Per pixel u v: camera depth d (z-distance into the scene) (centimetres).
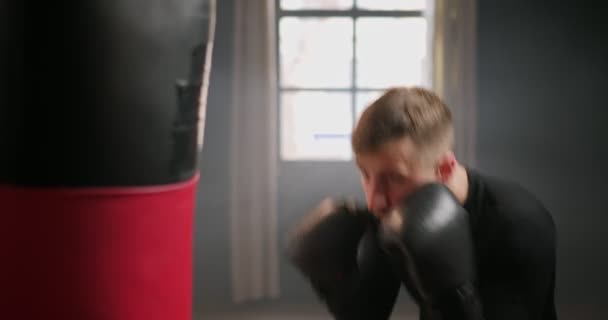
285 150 407
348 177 402
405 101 101
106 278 75
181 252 82
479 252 111
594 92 390
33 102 72
